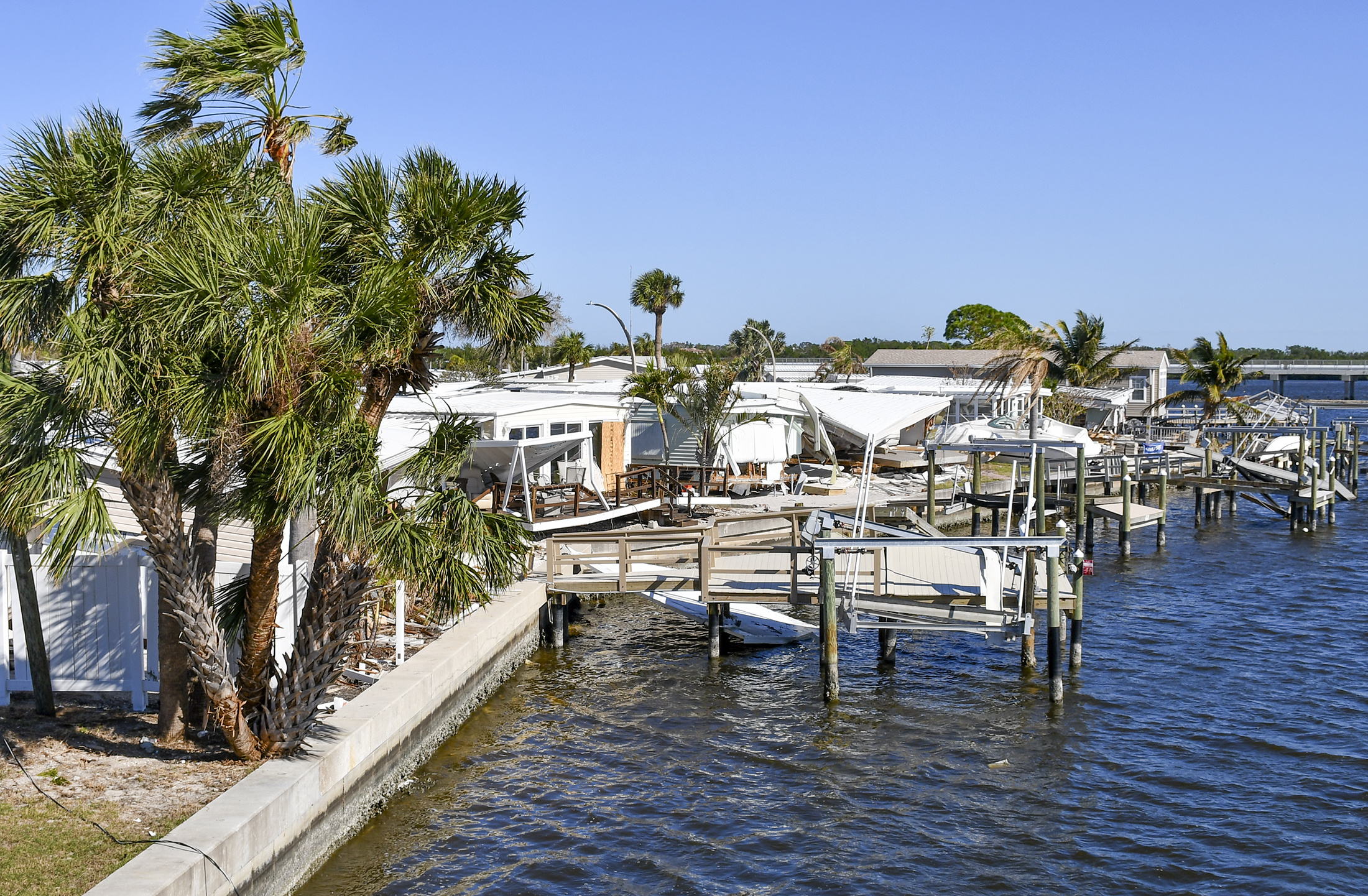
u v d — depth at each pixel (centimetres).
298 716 1208
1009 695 1970
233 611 1238
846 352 7962
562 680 2034
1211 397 6488
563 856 1318
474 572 1167
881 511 3653
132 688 1350
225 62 1308
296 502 1038
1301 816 1461
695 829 1407
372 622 1783
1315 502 4125
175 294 988
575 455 3153
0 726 1270
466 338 1212
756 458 4106
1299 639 2403
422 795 1481
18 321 1038
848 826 1425
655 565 2336
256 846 1051
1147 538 4003
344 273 1177
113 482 1794
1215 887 1272
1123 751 1695
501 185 1190
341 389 1066
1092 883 1281
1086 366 6719
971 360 7775
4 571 1331
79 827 1010
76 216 1030
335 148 1554
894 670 2117
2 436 1002
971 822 1443
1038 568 2233
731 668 2117
